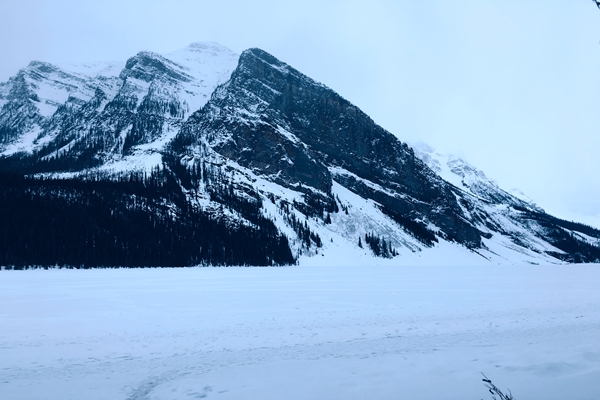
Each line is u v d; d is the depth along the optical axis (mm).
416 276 83375
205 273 90312
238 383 14641
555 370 13891
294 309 35875
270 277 77750
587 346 18422
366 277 79438
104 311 34875
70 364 18578
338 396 12555
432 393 12367
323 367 16469
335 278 76000
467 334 23891
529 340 21078
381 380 14086
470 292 49594
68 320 30625
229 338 24172
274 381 14633
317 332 25562
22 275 81188
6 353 20828
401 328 26484
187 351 21078
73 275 81500
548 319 28953
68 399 13531
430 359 17094
